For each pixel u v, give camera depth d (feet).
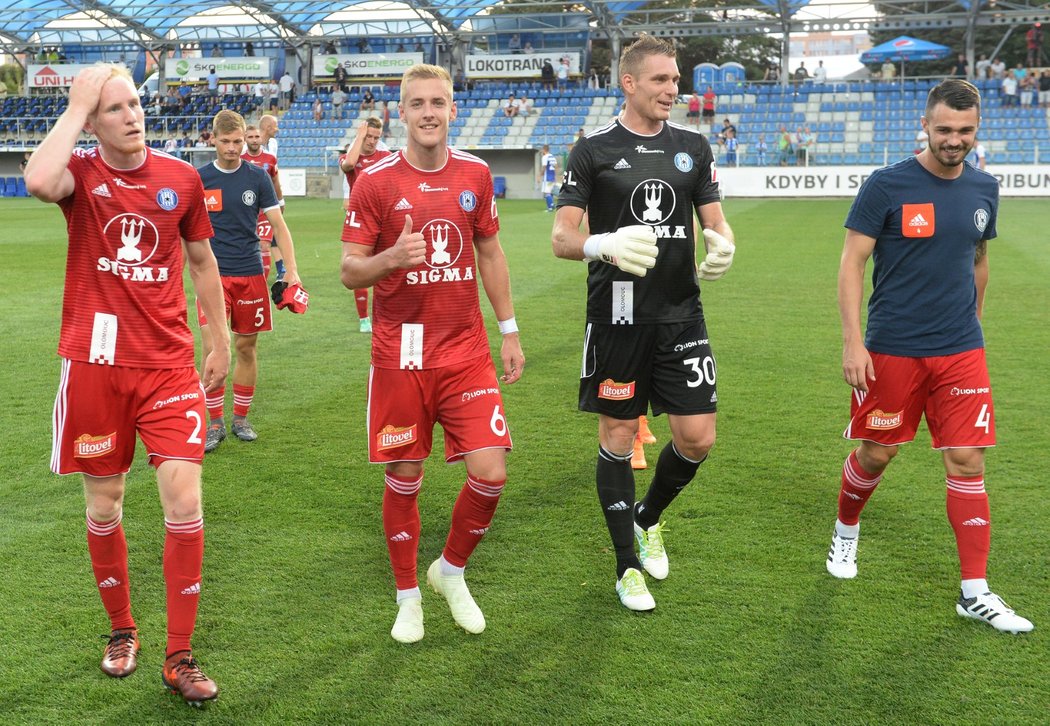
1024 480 14.58
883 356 10.91
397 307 10.21
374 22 112.16
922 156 10.79
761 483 14.67
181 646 9.07
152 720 8.63
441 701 8.91
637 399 11.32
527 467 15.51
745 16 111.04
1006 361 22.65
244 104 116.16
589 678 9.28
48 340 25.63
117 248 9.14
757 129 104.99
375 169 10.18
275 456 16.19
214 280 10.16
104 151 9.09
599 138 11.20
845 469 11.37
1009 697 8.89
